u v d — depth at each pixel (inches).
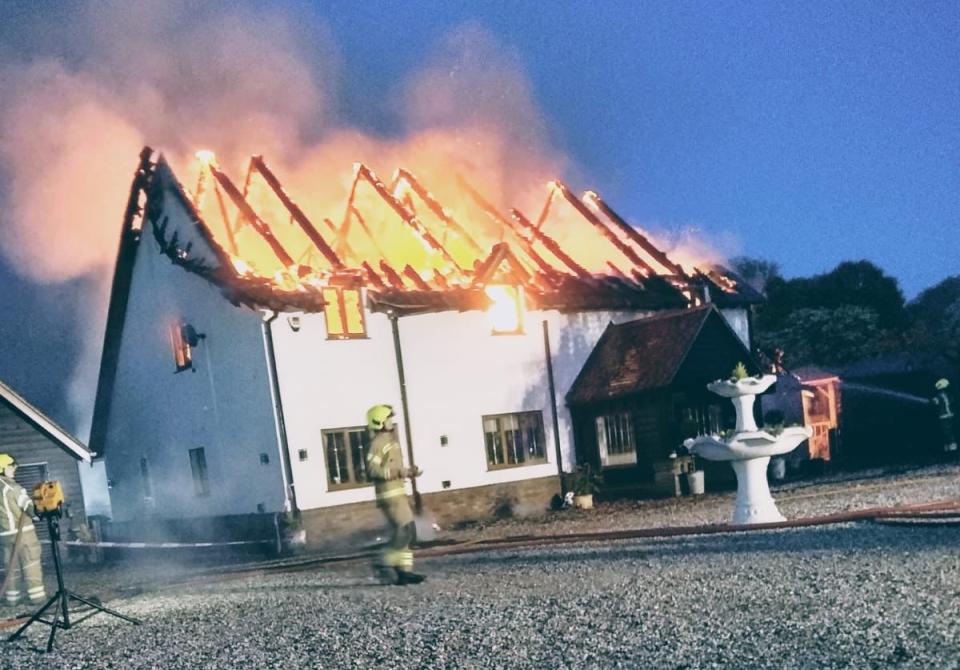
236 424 774.5
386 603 378.9
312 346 748.0
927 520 457.4
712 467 865.5
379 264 879.7
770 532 487.8
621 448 884.0
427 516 784.9
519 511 841.5
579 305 912.9
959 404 1099.9
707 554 425.7
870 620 253.0
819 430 981.2
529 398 869.8
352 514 744.3
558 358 899.4
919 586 296.0
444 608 348.8
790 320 1851.6
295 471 724.7
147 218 880.3
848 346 1744.6
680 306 1010.1
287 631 338.6
